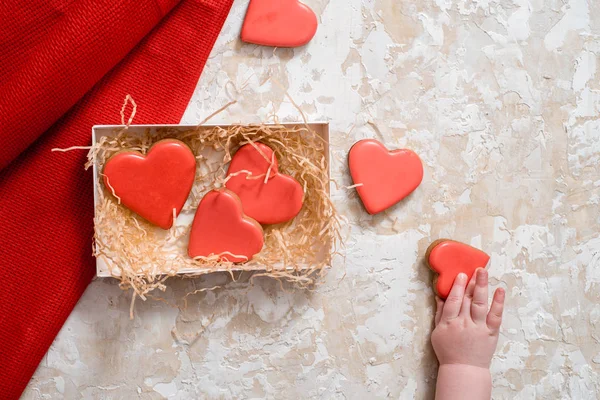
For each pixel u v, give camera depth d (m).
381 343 1.16
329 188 1.08
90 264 1.11
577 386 1.19
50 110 1.06
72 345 1.12
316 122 1.09
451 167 1.16
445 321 1.14
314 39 1.13
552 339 1.18
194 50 1.11
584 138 1.18
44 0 1.04
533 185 1.17
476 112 1.16
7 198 1.09
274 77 1.13
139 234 1.10
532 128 1.17
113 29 1.05
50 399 1.12
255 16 1.11
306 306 1.15
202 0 1.10
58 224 1.10
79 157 1.10
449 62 1.16
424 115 1.15
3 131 1.05
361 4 1.14
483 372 1.13
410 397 1.16
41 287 1.10
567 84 1.17
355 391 1.16
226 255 1.09
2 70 1.05
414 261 1.16
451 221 1.16
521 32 1.17
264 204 1.10
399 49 1.15
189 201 1.11
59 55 1.04
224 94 1.12
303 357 1.15
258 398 1.15
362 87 1.14
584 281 1.18
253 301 1.14
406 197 1.15
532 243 1.17
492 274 1.17
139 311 1.13
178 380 1.14
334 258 1.15
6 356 1.10
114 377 1.13
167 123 1.11
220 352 1.14
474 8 1.16
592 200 1.18
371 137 1.15
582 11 1.17
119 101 1.10
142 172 1.07
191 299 1.13
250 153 1.09
